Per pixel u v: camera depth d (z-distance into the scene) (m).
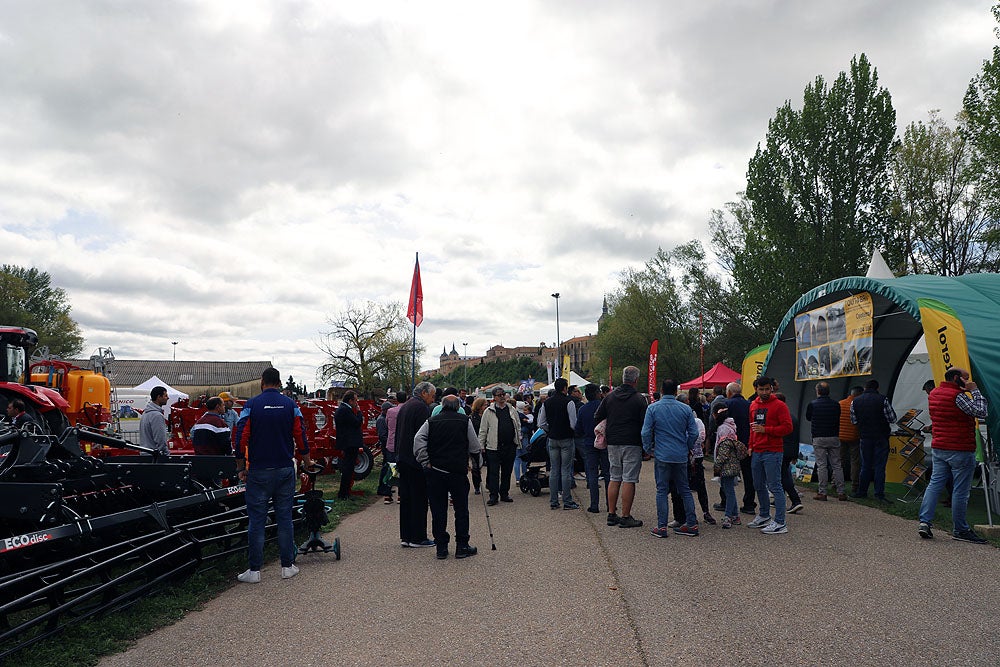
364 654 4.19
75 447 6.89
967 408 7.04
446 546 6.88
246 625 4.83
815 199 29.28
